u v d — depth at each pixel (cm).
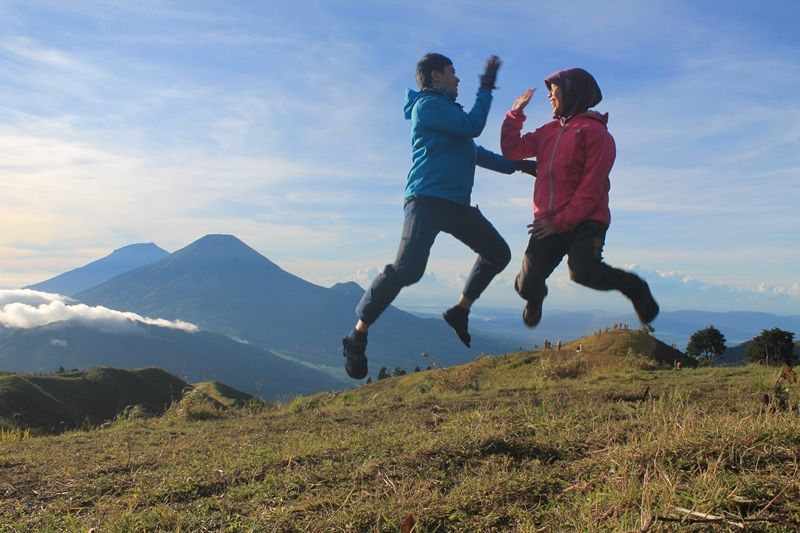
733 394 747
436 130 402
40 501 484
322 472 459
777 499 292
